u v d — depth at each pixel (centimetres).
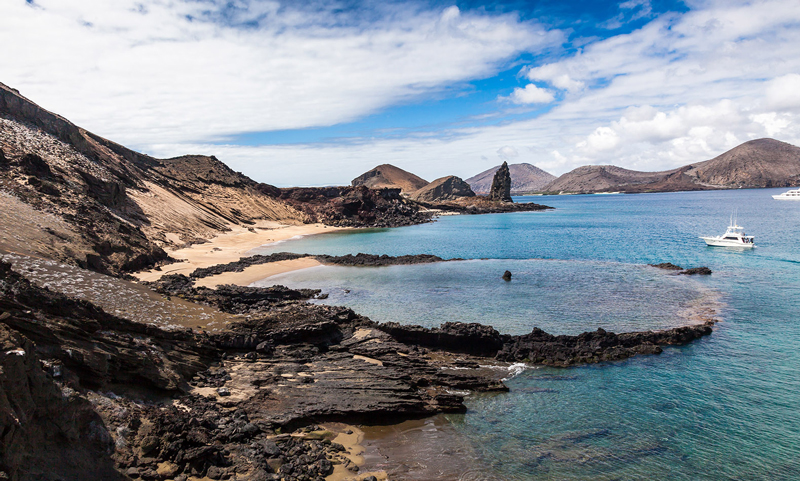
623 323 3659
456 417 2217
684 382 2614
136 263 5259
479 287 4994
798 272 5566
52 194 5375
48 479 1126
